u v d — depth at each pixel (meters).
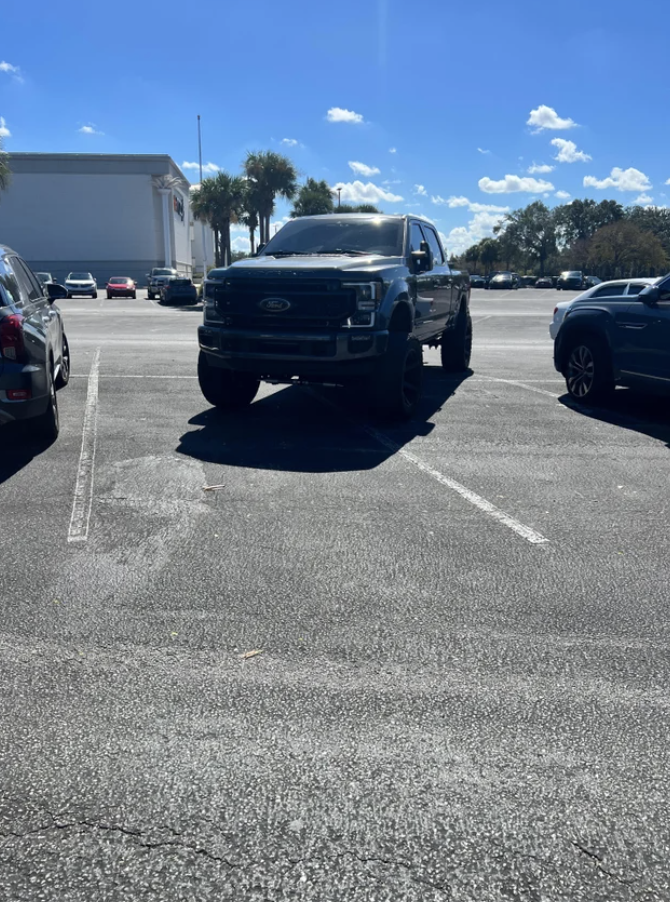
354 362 7.30
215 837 2.38
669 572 4.38
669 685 3.24
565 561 4.51
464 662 3.38
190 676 3.24
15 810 2.48
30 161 68.56
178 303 36.88
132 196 70.44
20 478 6.00
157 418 8.27
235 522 5.07
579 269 95.06
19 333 6.20
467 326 12.18
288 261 7.66
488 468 6.54
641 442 7.61
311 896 2.17
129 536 4.80
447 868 2.27
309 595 4.00
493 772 2.68
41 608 3.82
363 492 5.78
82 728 2.89
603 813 2.50
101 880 2.22
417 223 9.55
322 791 2.57
